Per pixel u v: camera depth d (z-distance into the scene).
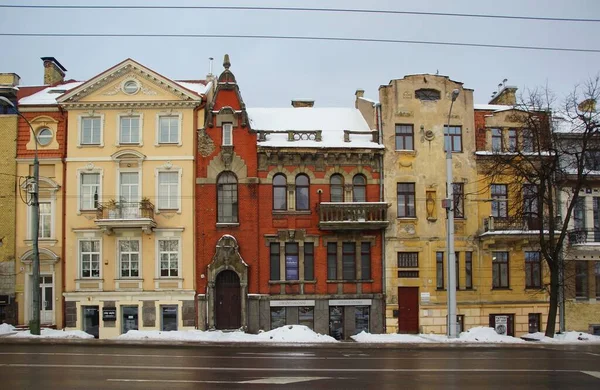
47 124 38.19
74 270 36.94
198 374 17.61
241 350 25.56
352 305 37.19
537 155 35.72
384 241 37.59
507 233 36.84
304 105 44.41
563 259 37.12
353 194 38.06
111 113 37.94
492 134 39.53
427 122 38.81
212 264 36.69
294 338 31.95
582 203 38.75
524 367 20.06
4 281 37.28
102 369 18.39
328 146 37.56
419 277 37.56
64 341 28.55
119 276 36.97
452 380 17.16
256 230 37.28
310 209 37.72
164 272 37.09
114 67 37.56
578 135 37.47
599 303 38.19
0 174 37.88
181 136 37.66
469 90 39.38
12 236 37.50
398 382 16.69
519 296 38.00
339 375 17.80
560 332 36.06
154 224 36.81
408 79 38.97
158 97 37.78
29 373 17.55
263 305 36.88
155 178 37.44
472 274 37.94
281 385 15.88
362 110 42.22
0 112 38.53
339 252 37.56
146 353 23.25
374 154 38.00
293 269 37.59
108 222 36.16
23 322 37.00
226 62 38.47
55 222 37.41
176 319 36.59
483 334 33.00
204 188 37.50
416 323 37.31
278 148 37.41
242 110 37.94
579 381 17.25
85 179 37.84
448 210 32.28
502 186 39.06
